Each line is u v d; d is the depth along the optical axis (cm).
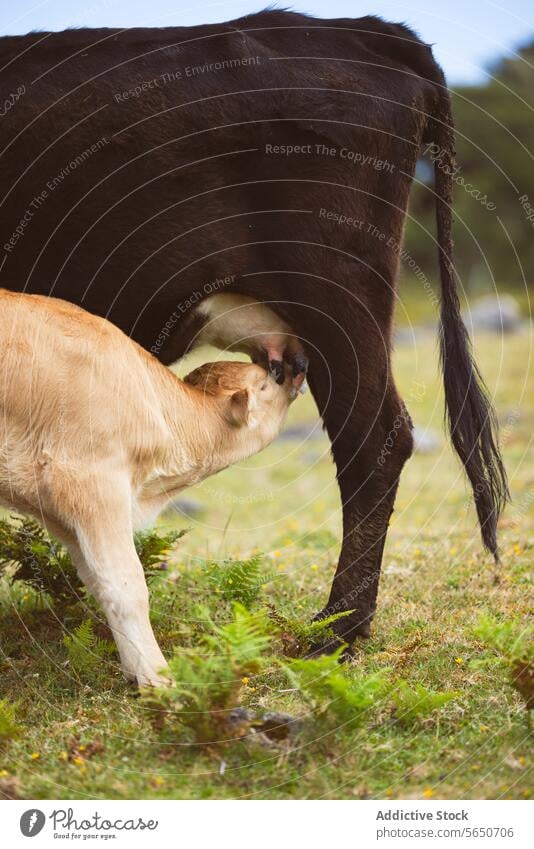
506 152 3669
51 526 549
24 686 567
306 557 862
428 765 472
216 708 475
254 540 1027
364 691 493
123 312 620
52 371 534
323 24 640
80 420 534
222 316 628
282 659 570
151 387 570
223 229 609
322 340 626
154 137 595
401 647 609
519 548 825
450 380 671
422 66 649
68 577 648
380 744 489
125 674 542
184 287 614
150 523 595
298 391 634
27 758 480
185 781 462
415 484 1398
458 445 667
